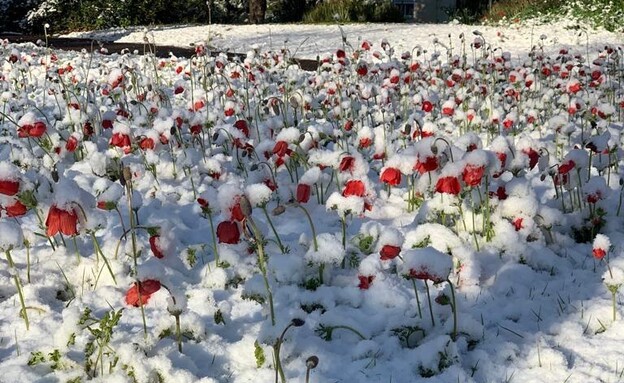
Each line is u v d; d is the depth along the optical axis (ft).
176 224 7.08
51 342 5.23
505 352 5.04
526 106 11.12
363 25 33.32
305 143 7.54
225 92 11.21
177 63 16.80
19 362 4.99
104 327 4.81
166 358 4.79
